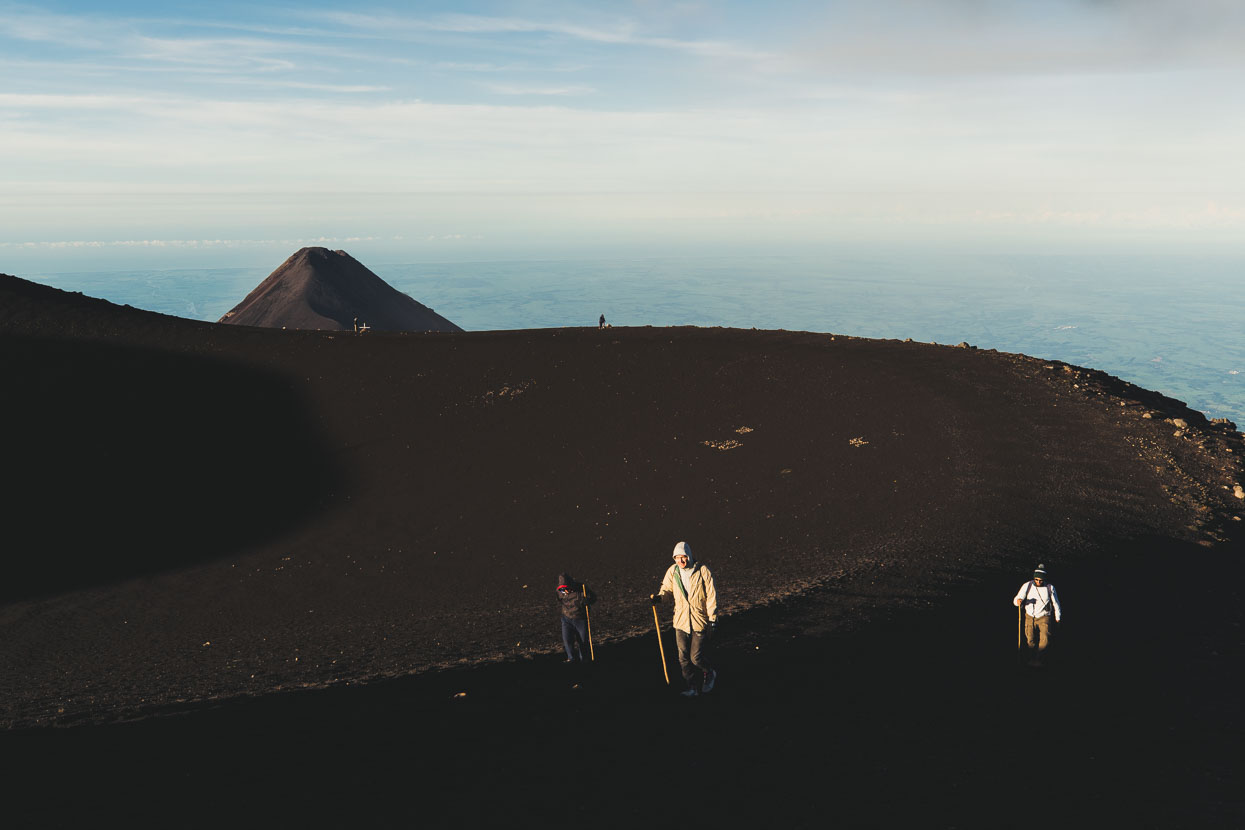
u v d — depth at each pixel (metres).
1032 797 7.64
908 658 12.49
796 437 37.94
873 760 8.29
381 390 50.72
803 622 14.58
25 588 31.03
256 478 42.12
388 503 38.09
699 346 52.41
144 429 46.56
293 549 33.88
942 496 27.50
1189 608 16.48
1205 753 9.22
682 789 7.32
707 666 10.03
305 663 17.69
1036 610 12.31
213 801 6.74
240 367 54.88
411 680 11.76
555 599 24.62
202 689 14.85
